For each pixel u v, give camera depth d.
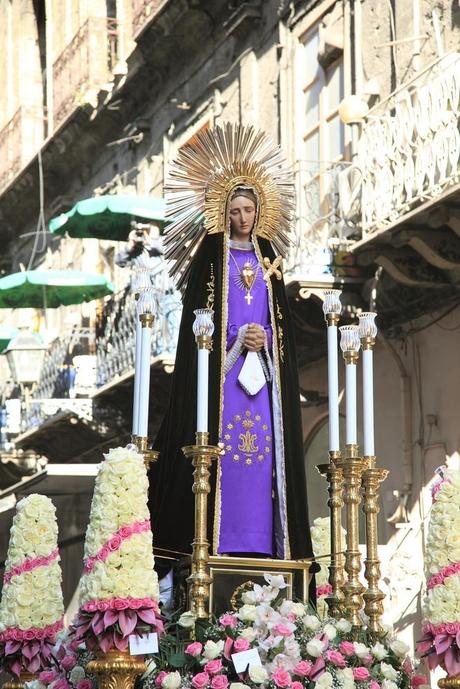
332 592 16.31
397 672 15.12
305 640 14.86
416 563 30.75
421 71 29.39
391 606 30.64
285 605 14.93
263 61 40.69
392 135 29.39
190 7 42.88
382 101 30.80
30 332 50.19
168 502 16.14
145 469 14.54
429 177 27.91
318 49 37.50
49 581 16.39
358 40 35.09
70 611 39.62
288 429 16.44
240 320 16.50
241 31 41.62
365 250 30.61
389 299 31.94
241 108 41.56
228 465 16.19
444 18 31.47
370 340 16.45
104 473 14.14
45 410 44.34
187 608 15.38
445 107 27.62
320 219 32.62
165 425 16.56
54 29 59.56
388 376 32.81
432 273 30.45
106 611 13.69
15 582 16.31
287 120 38.91
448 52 30.22
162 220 41.72
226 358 16.38
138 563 13.88
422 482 31.20
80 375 44.28
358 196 31.42
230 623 14.70
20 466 51.38
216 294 16.45
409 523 31.20
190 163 16.94
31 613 16.20
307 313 33.62
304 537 16.28
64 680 15.19
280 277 16.88
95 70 52.16
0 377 62.88
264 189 16.95
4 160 61.84
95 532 13.98
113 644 13.73
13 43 64.69
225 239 16.67
